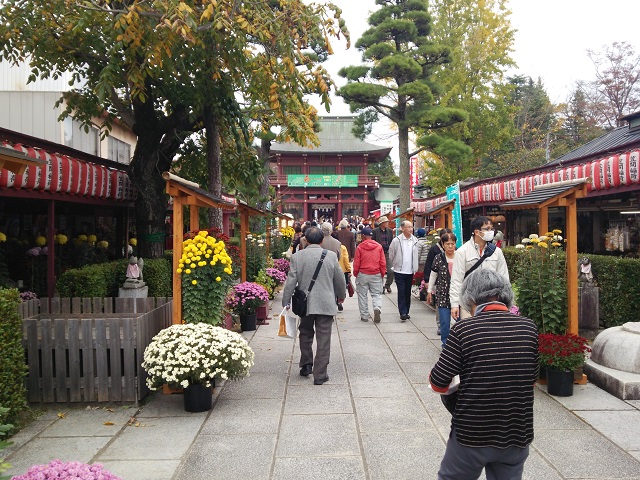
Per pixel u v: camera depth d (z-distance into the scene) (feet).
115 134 62.90
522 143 119.03
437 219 63.82
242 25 25.88
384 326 32.04
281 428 15.81
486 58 96.78
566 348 18.22
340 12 27.89
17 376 15.97
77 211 42.19
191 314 19.75
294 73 28.04
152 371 16.84
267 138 55.52
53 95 50.52
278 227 65.31
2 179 25.02
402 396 18.76
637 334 19.65
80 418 16.71
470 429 8.82
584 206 41.65
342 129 208.44
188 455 13.93
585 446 14.28
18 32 30.66
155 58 26.61
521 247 22.30
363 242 33.68
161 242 37.91
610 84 107.96
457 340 9.09
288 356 24.80
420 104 80.38
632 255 36.86
